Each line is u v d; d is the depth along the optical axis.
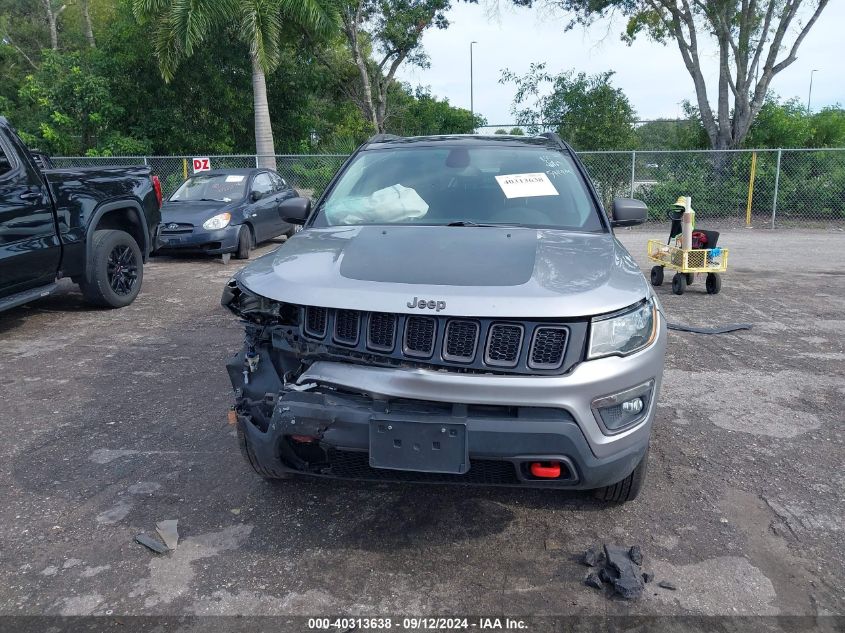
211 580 2.79
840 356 5.93
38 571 2.85
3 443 4.11
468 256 3.07
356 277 2.89
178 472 3.74
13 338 6.48
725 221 17.58
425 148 4.51
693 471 3.77
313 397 2.77
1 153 6.07
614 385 2.67
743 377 5.36
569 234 3.59
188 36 17.48
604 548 2.92
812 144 21.62
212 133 26.16
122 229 8.08
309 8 18.80
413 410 2.68
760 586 2.75
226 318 7.25
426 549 3.01
